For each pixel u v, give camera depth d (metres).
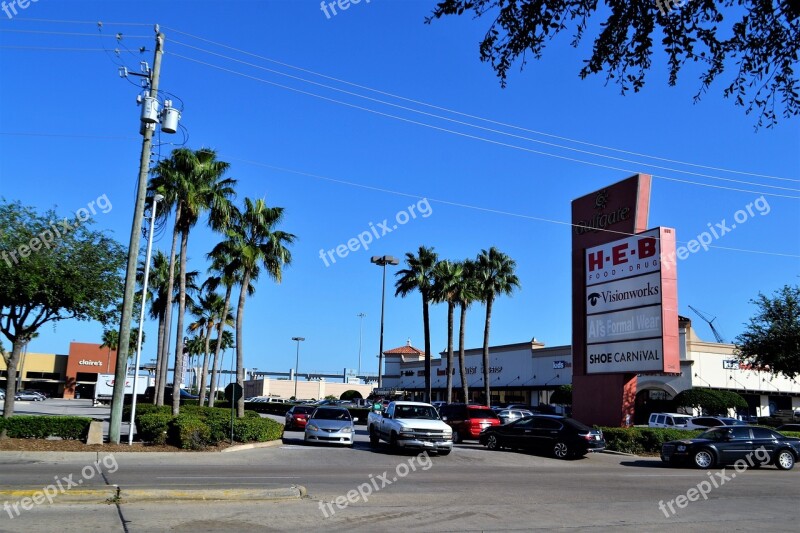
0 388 73.81
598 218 29.25
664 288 25.27
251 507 9.99
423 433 21.08
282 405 54.44
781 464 19.78
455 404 28.97
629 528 9.45
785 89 5.33
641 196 27.22
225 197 31.34
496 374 60.47
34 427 18.77
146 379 59.94
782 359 30.98
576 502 11.84
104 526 8.22
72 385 76.94
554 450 22.75
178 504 9.95
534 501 11.77
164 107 20.20
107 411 44.81
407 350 82.38
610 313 27.92
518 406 46.66
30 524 8.20
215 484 11.98
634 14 5.36
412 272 45.84
